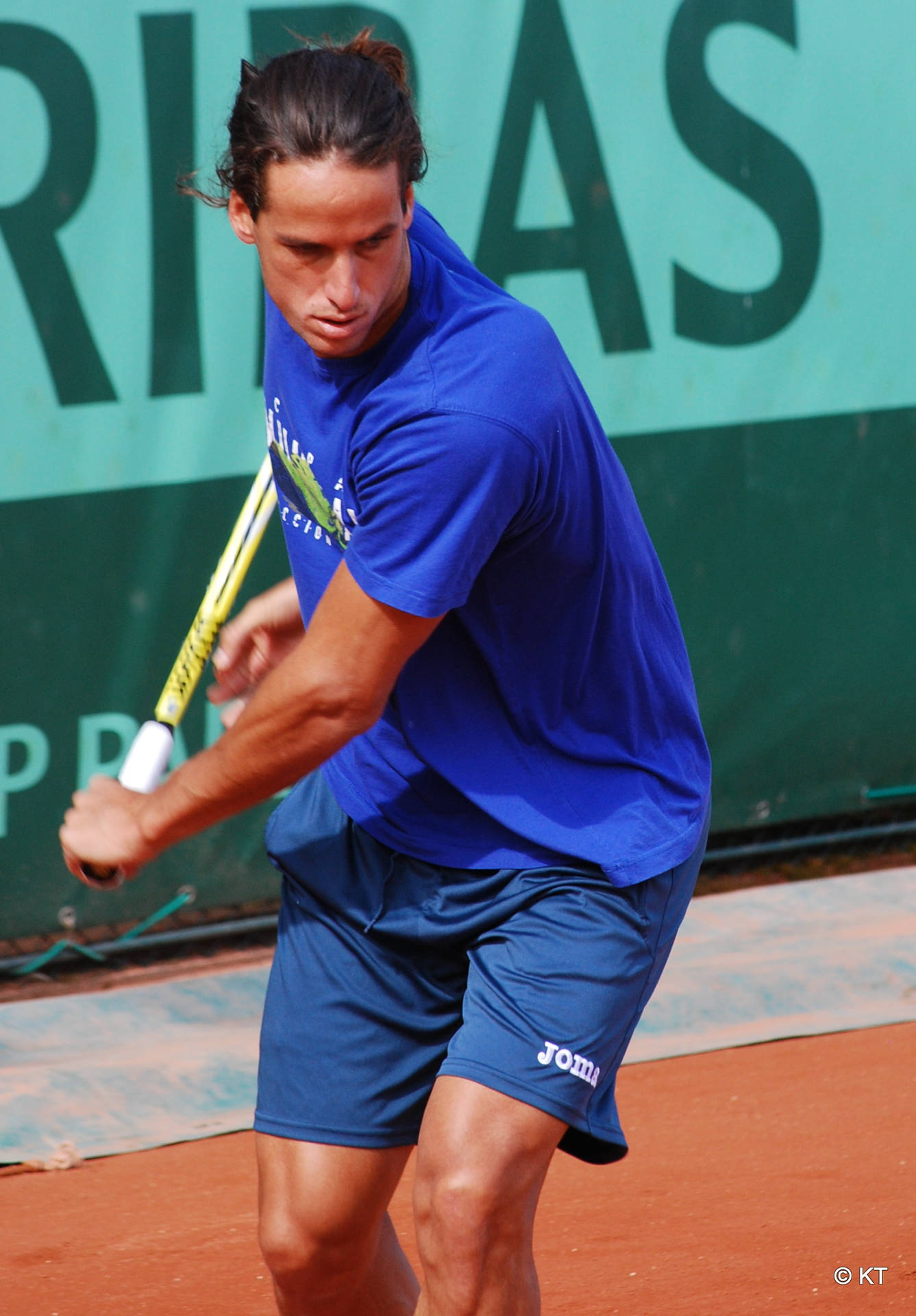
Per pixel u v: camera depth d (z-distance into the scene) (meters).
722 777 18.62
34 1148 12.52
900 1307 9.27
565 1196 11.42
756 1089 13.55
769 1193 11.26
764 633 18.61
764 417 18.38
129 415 15.80
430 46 16.48
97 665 15.95
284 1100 7.36
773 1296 9.50
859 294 18.70
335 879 7.39
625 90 17.38
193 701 16.23
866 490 18.94
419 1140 7.02
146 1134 12.91
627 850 6.88
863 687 19.14
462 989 7.34
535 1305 6.48
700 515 18.22
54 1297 9.89
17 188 15.15
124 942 16.70
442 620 6.82
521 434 6.12
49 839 15.94
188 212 15.76
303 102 5.78
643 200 17.59
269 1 15.87
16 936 15.91
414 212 7.39
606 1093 7.05
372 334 6.39
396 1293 7.68
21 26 14.98
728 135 17.91
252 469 16.34
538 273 17.22
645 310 17.73
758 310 18.23
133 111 15.47
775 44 18.02
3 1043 14.53
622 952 6.82
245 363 16.20
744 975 15.95
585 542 6.68
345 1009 7.30
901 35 18.59
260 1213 7.41
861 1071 13.88
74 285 15.45
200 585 16.27
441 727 7.03
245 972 16.47
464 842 7.13
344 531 7.00
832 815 19.55
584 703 7.05
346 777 7.48
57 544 15.67
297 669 6.36
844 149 18.48
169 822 6.78
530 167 17.06
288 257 5.99
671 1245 10.41
